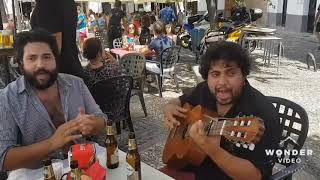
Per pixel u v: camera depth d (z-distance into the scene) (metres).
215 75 1.92
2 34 3.95
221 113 2.06
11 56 4.17
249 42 9.11
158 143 4.43
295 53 11.36
